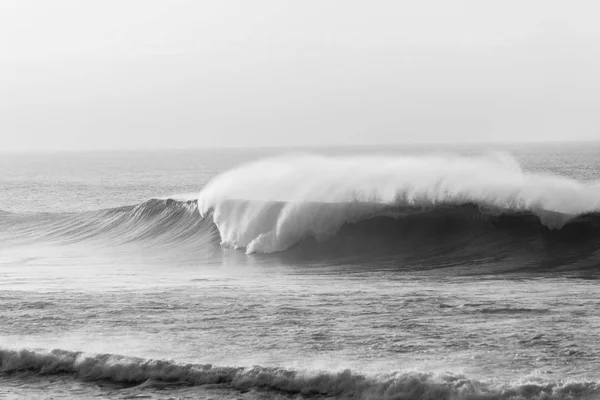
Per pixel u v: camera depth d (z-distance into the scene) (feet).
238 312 102.73
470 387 69.67
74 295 117.29
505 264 146.61
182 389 74.84
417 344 85.40
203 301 110.83
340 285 127.03
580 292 113.50
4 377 79.56
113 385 76.79
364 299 110.52
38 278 143.13
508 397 68.49
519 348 82.99
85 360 80.53
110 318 100.53
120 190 522.47
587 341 84.84
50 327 96.37
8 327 96.53
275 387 74.02
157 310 104.88
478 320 95.55
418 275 138.92
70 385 77.05
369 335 89.56
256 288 123.75
